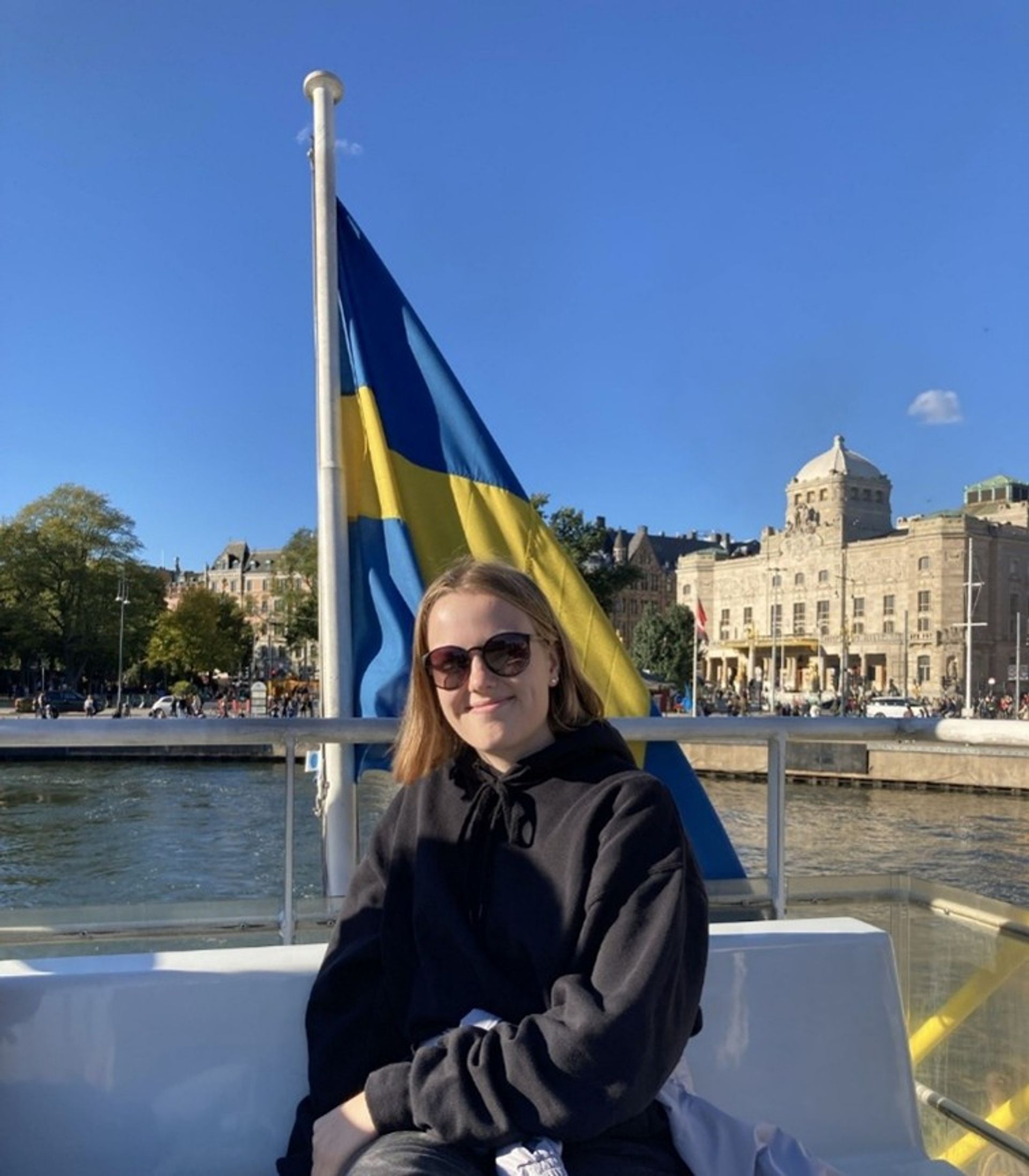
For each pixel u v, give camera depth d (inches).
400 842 69.2
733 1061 78.1
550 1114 53.8
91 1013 70.3
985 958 89.7
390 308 152.9
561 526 2086.6
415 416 149.8
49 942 87.1
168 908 90.0
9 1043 69.2
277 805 835.4
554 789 64.4
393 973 66.7
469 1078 55.6
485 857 64.9
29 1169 68.7
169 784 1027.9
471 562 70.5
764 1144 61.4
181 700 2351.1
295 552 2751.0
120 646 2829.7
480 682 66.0
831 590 4527.6
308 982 73.4
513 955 62.1
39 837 728.3
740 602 4965.6
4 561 3011.8
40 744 84.7
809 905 102.7
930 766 1157.1
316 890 320.2
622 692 143.4
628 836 60.2
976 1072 90.1
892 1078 80.7
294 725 90.8
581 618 145.3
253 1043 72.1
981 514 5324.8
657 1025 55.6
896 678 4205.2
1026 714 2662.4
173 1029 71.2
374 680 144.0
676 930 57.7
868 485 4739.2
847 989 80.9
